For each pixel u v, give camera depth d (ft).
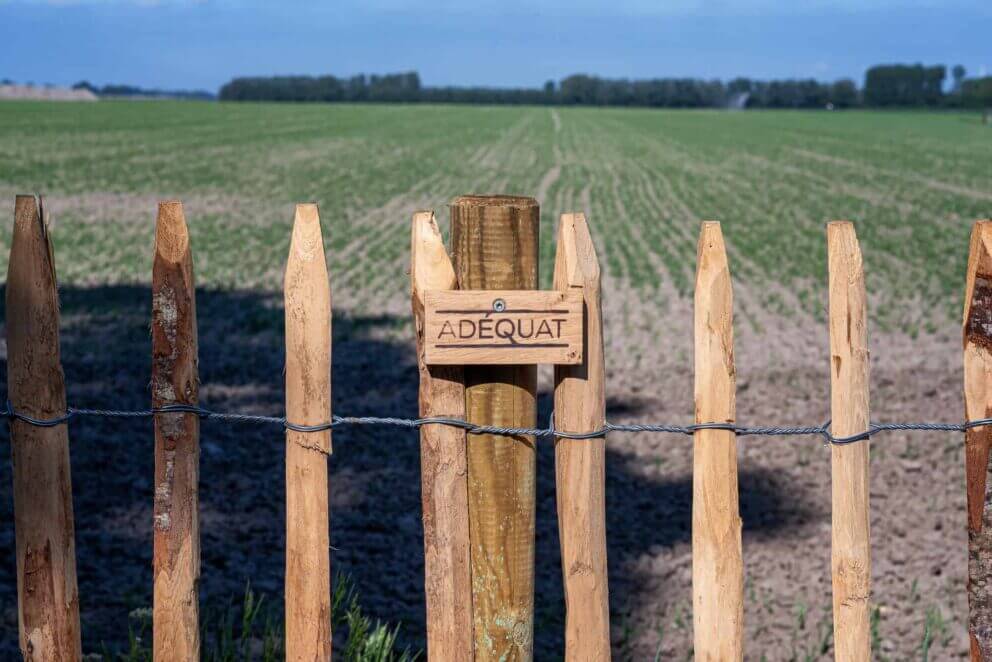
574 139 254.68
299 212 8.50
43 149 172.35
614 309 54.44
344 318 50.26
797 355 43.14
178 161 158.71
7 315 8.72
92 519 22.40
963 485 26.32
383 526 22.81
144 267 65.00
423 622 17.99
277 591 18.84
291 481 8.79
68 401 32.96
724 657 8.95
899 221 99.25
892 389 36.35
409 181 139.85
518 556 8.79
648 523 24.00
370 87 654.53
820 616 19.24
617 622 18.81
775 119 430.61
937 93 635.25
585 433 8.57
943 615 19.12
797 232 89.20
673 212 107.04
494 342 8.27
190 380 8.73
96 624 17.02
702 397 8.74
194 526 8.91
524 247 8.51
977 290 8.72
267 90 640.17
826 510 25.04
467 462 8.66
